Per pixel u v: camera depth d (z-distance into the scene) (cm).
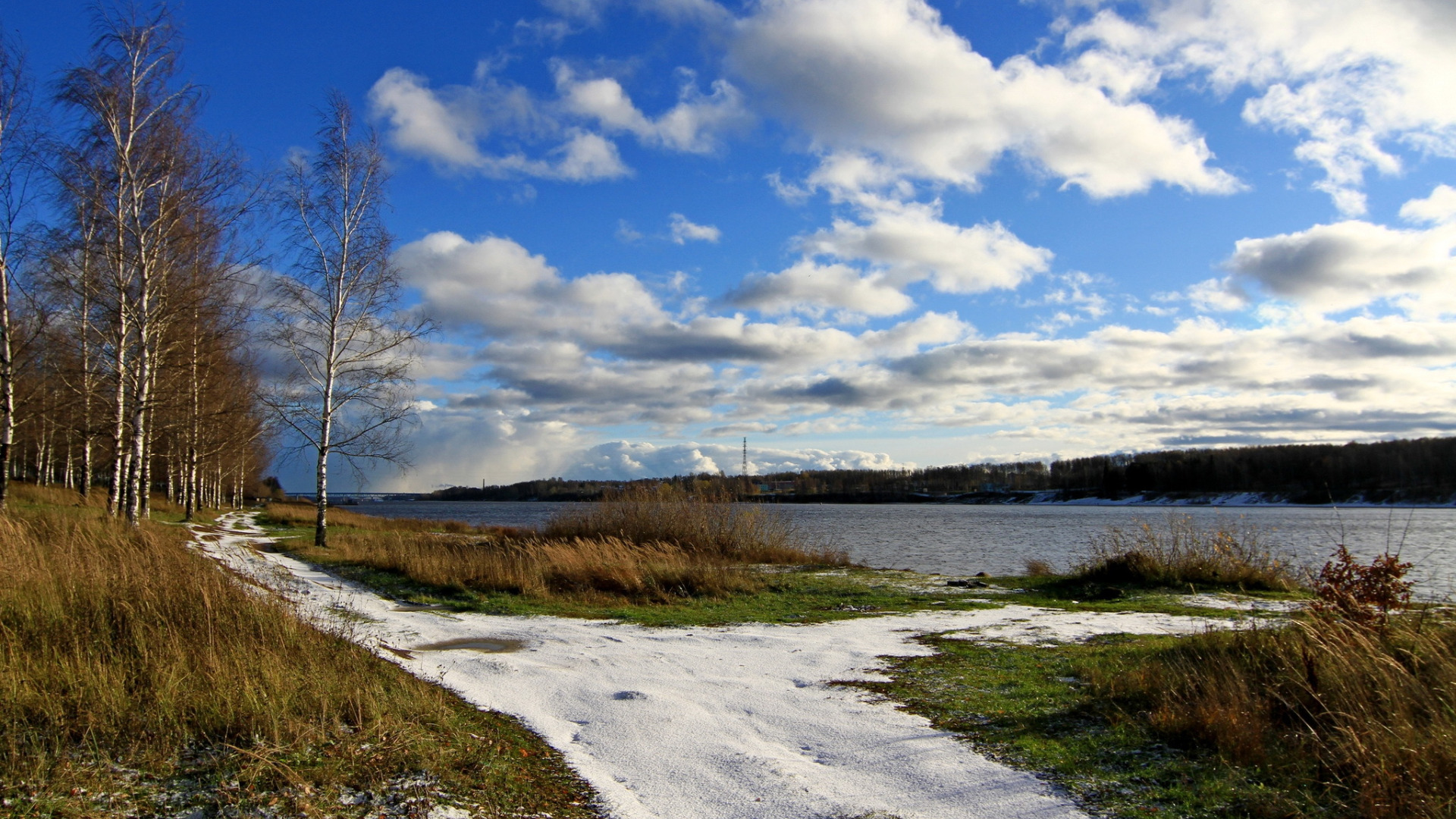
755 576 1625
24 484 3588
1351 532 4112
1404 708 503
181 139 1852
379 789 425
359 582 1485
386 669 672
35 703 493
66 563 812
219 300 2017
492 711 608
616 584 1439
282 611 755
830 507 13488
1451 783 430
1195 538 1648
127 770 427
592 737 556
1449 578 1844
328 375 2116
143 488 2600
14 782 397
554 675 742
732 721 601
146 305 1809
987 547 3372
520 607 1216
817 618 1148
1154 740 540
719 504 2391
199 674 559
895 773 490
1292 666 605
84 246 1742
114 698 502
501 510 12762
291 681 557
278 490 10400
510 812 414
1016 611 1191
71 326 2091
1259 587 1441
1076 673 743
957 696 670
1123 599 1334
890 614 1184
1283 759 493
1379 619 658
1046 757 514
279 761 439
